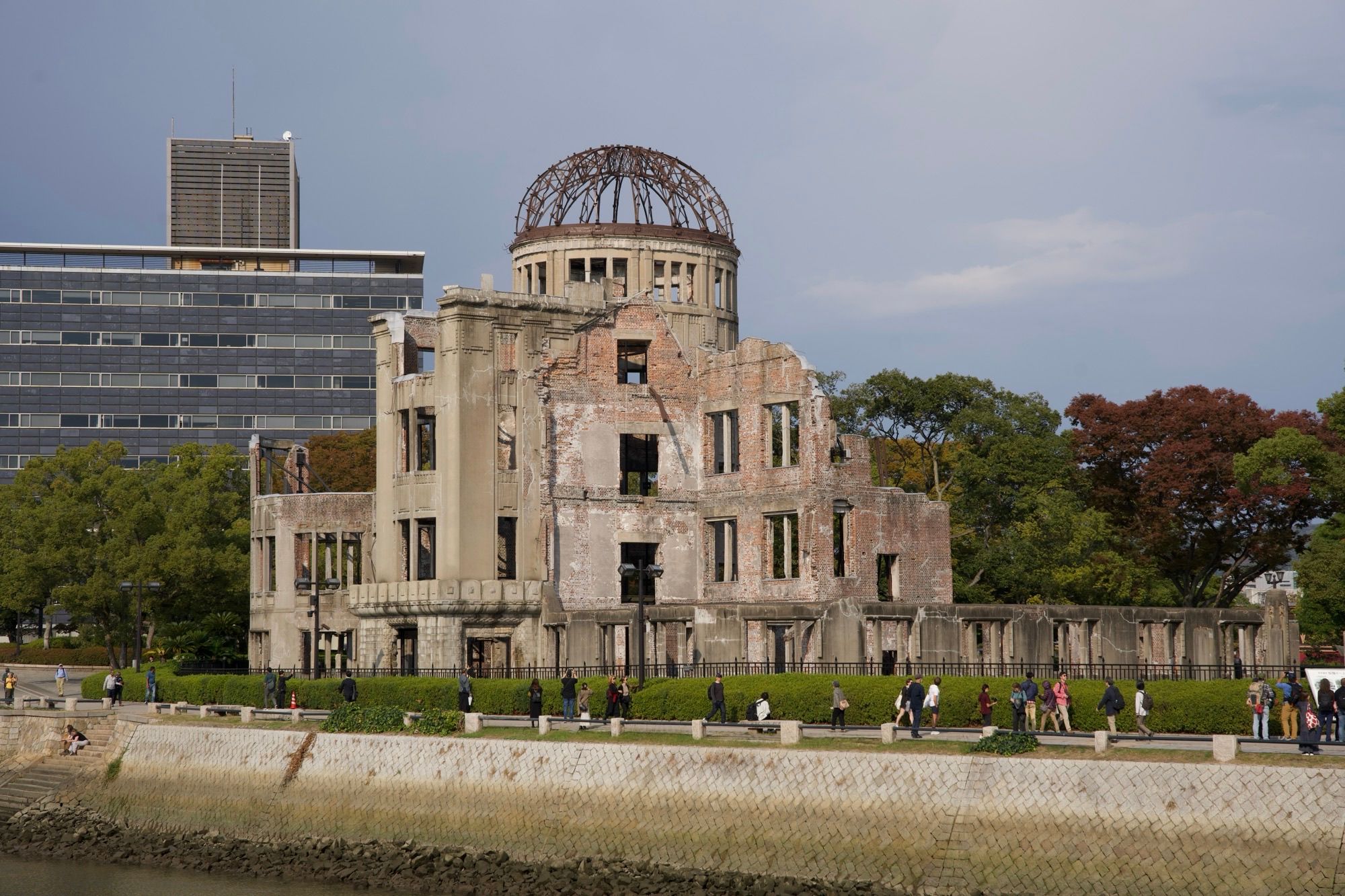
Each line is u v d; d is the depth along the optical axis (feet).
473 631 271.08
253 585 314.55
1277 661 258.78
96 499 388.37
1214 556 312.91
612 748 184.55
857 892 158.51
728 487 284.61
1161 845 146.51
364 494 300.40
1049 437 354.13
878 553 270.67
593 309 287.89
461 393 272.10
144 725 239.50
